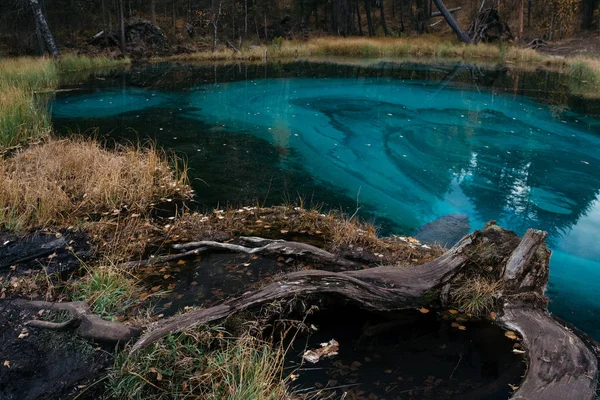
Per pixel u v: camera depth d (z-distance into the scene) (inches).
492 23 1121.4
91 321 122.6
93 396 106.7
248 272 163.8
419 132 387.5
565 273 186.2
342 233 193.2
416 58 933.8
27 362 114.4
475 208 249.3
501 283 146.6
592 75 649.6
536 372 116.3
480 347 132.3
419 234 211.5
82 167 241.1
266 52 957.2
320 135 377.4
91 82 630.5
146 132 380.2
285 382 116.5
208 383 112.0
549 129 401.4
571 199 263.1
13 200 199.0
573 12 1186.0
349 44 1032.8
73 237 184.2
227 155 323.6
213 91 561.0
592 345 135.3
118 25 1024.2
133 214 208.1
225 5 1243.8
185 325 124.6
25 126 304.3
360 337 136.7
